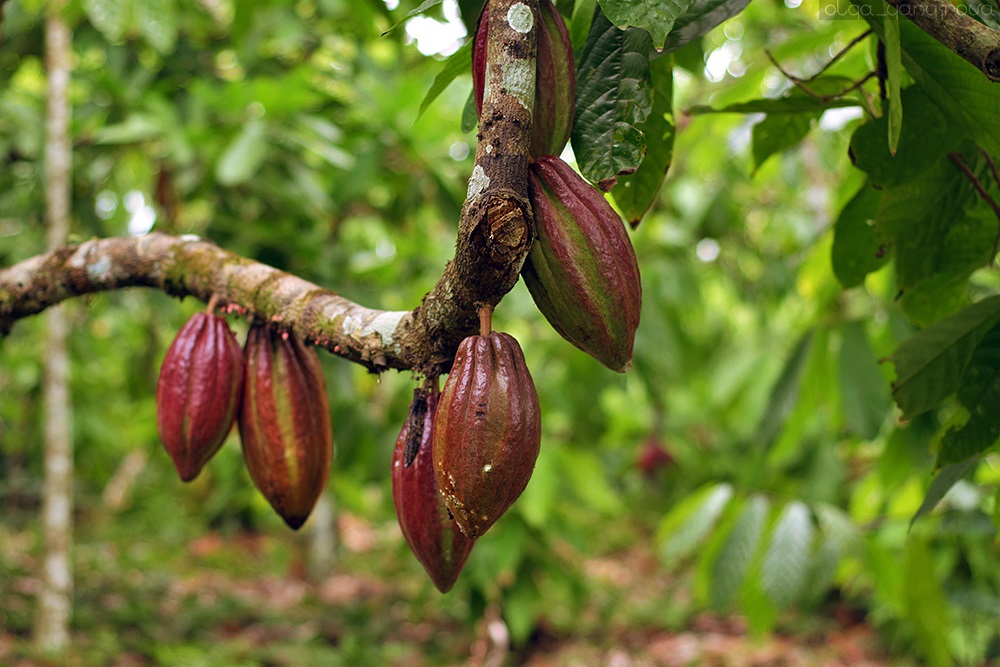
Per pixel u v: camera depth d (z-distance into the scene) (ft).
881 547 8.33
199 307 11.72
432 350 3.03
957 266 4.50
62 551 13.99
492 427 2.57
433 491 3.03
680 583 23.47
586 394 15.56
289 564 24.25
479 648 17.65
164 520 28.02
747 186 15.56
